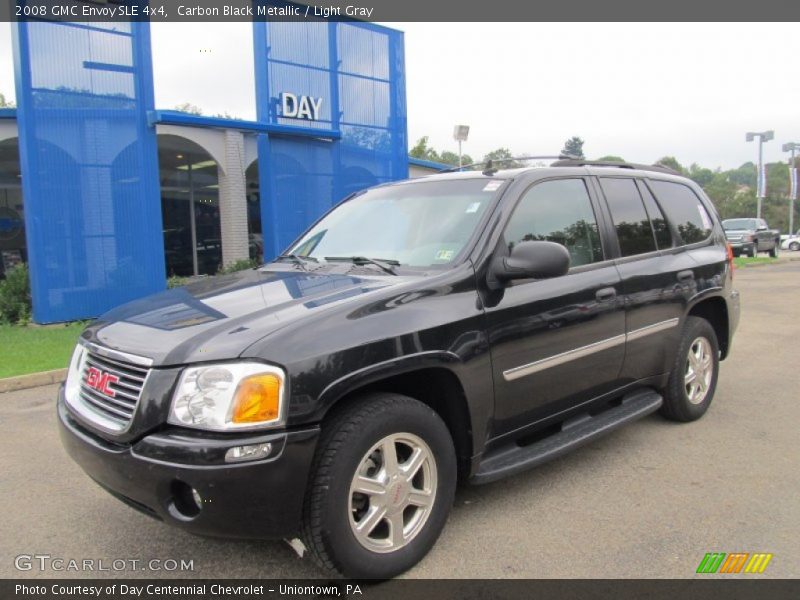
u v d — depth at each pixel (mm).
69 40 10625
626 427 5125
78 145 10789
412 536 3082
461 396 3287
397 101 15742
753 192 93750
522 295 3592
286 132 13320
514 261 3414
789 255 36188
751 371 6992
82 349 3311
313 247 4359
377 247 3973
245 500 2586
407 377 3207
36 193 10430
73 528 3592
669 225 5008
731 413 5477
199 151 16891
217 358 2668
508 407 3520
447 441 3186
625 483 4055
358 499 2932
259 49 13312
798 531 3424
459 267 3432
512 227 3727
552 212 4035
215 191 20109
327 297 3152
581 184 4352
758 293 14266
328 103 14430
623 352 4281
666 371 4805
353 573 2859
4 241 17719
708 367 5273
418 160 19391
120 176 11258
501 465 3512
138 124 11391
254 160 16391
